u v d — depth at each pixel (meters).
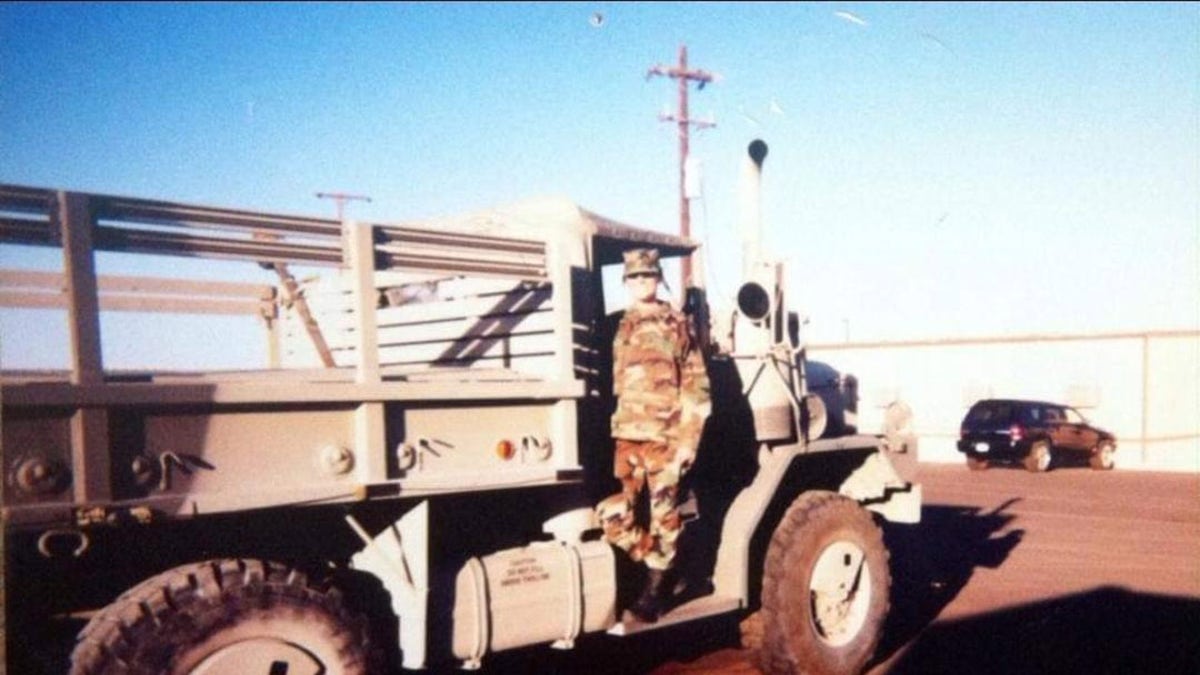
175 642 3.05
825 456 5.97
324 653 3.35
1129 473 23.08
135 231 3.07
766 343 5.42
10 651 3.19
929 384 30.80
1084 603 7.63
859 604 5.68
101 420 2.90
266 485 3.25
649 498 4.68
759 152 5.64
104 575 3.46
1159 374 26.66
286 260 3.40
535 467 4.05
